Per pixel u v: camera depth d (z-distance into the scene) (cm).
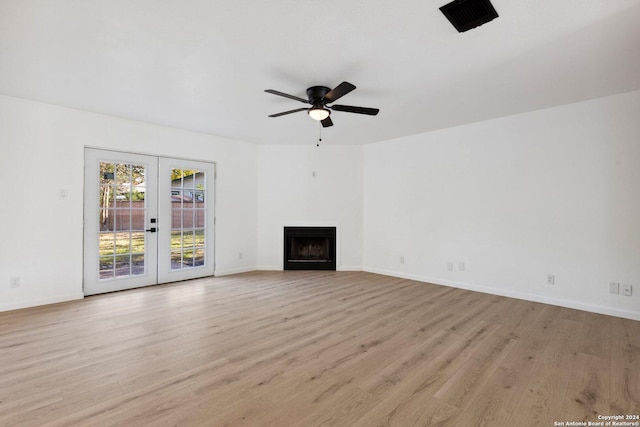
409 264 507
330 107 303
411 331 284
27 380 200
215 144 509
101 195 406
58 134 367
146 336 270
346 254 571
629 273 321
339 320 312
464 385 197
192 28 212
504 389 192
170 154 459
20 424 158
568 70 271
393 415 168
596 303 339
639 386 195
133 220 434
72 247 379
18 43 230
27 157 348
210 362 225
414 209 501
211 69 272
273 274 534
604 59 252
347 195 572
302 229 568
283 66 266
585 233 346
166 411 170
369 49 239
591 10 190
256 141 548
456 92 321
